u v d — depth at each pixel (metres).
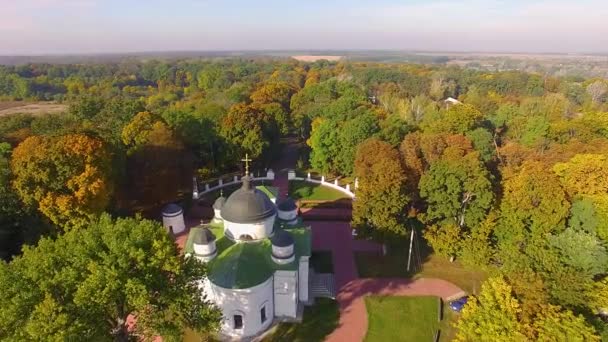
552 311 28.77
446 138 63.44
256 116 81.44
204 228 39.06
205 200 69.69
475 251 41.91
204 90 185.00
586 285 32.59
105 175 49.75
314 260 51.03
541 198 43.88
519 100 134.00
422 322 39.88
